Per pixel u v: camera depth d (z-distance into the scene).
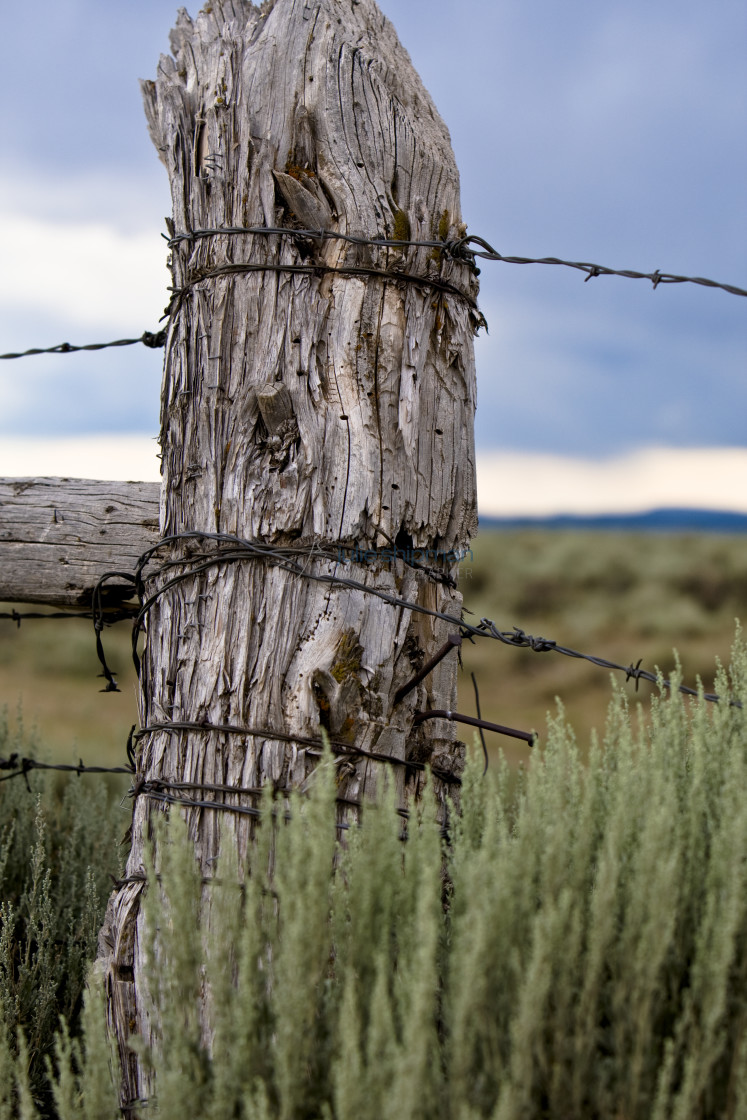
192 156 2.42
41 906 2.91
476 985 1.45
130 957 2.14
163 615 2.35
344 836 2.09
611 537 25.25
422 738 2.33
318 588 2.19
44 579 2.91
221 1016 1.61
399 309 2.31
